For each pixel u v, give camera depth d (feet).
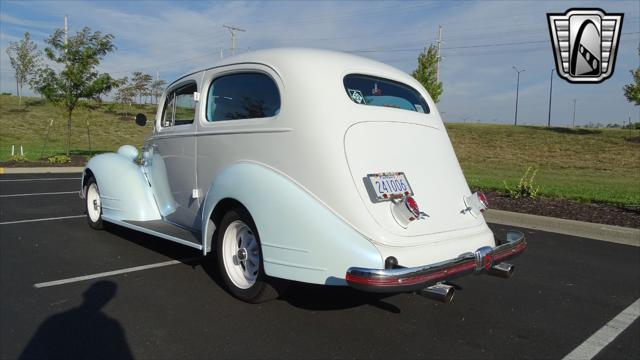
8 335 11.39
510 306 14.28
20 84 117.60
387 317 13.01
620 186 46.91
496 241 13.62
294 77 12.41
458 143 114.42
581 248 21.71
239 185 12.64
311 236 11.16
